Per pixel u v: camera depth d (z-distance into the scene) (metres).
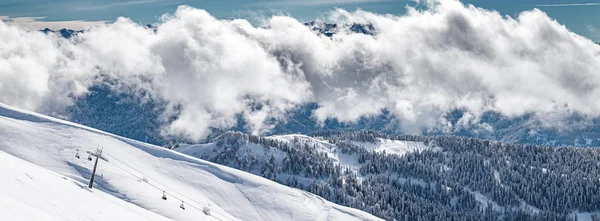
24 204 32.31
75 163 108.94
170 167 135.50
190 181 132.00
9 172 42.94
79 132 131.12
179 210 92.94
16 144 112.62
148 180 115.75
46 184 46.94
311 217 131.62
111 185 100.94
